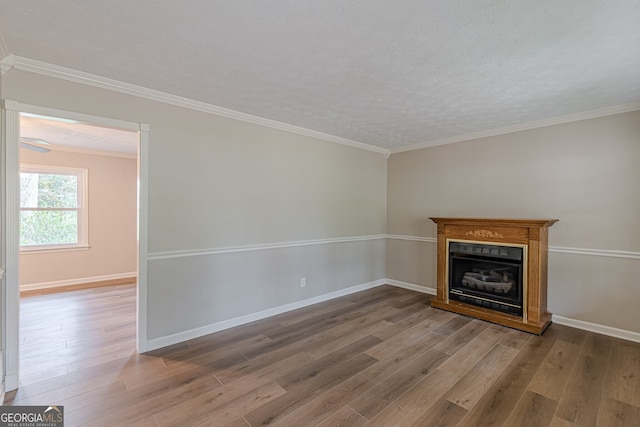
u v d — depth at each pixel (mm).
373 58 2168
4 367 2160
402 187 5105
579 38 1886
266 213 3684
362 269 4930
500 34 1854
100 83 2527
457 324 3475
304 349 2855
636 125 3023
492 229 3607
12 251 2197
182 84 2639
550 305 3557
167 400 2086
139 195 2764
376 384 2289
